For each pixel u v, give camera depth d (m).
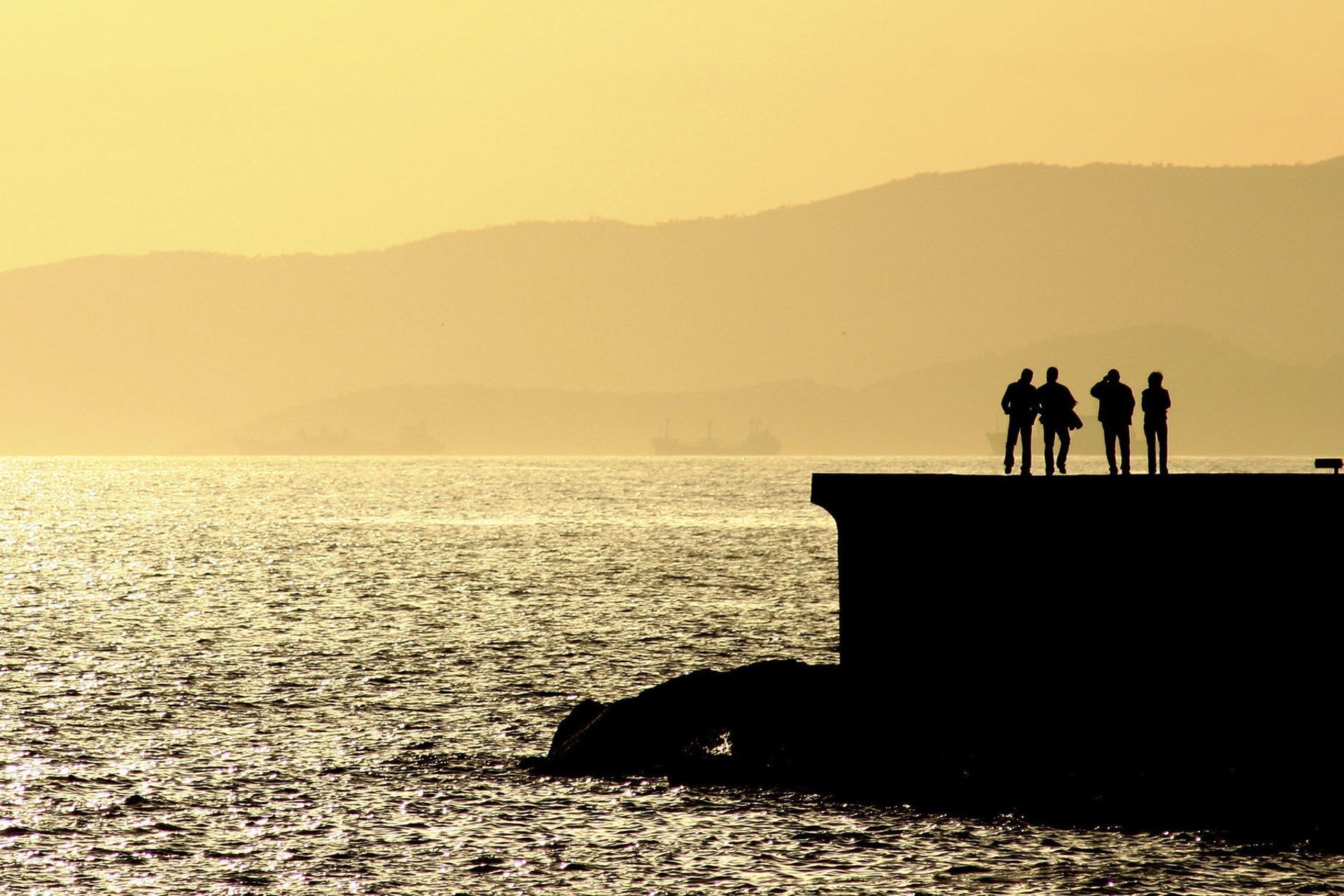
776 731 98.44
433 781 98.88
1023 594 91.88
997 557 92.75
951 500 94.12
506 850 83.06
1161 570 88.38
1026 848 81.19
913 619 96.12
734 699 101.38
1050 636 91.19
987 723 93.12
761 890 75.94
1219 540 87.19
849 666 98.88
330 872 79.50
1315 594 85.25
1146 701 89.00
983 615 93.38
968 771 92.00
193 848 83.62
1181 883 75.44
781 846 82.81
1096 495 89.56
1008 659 92.56
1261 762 86.25
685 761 99.19
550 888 76.75
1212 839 81.56
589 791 95.19
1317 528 85.12
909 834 84.06
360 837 85.75
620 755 100.69
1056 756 90.62
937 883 76.38
